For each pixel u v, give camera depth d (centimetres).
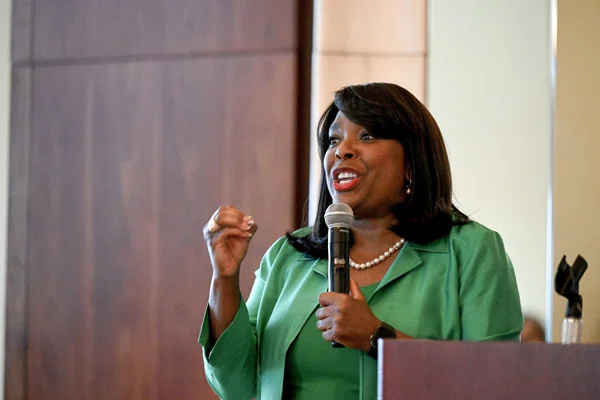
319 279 482
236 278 471
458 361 345
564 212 794
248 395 502
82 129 1040
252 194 978
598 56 805
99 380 1012
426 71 994
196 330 986
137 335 1004
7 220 1051
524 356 341
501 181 964
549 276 788
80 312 1024
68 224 1035
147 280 1005
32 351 1034
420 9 988
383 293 465
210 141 997
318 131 509
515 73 974
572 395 336
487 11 991
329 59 982
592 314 774
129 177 1020
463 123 984
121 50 1035
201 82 1005
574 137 801
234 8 1005
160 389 991
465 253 467
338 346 436
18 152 1055
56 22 1058
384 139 478
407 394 345
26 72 1061
